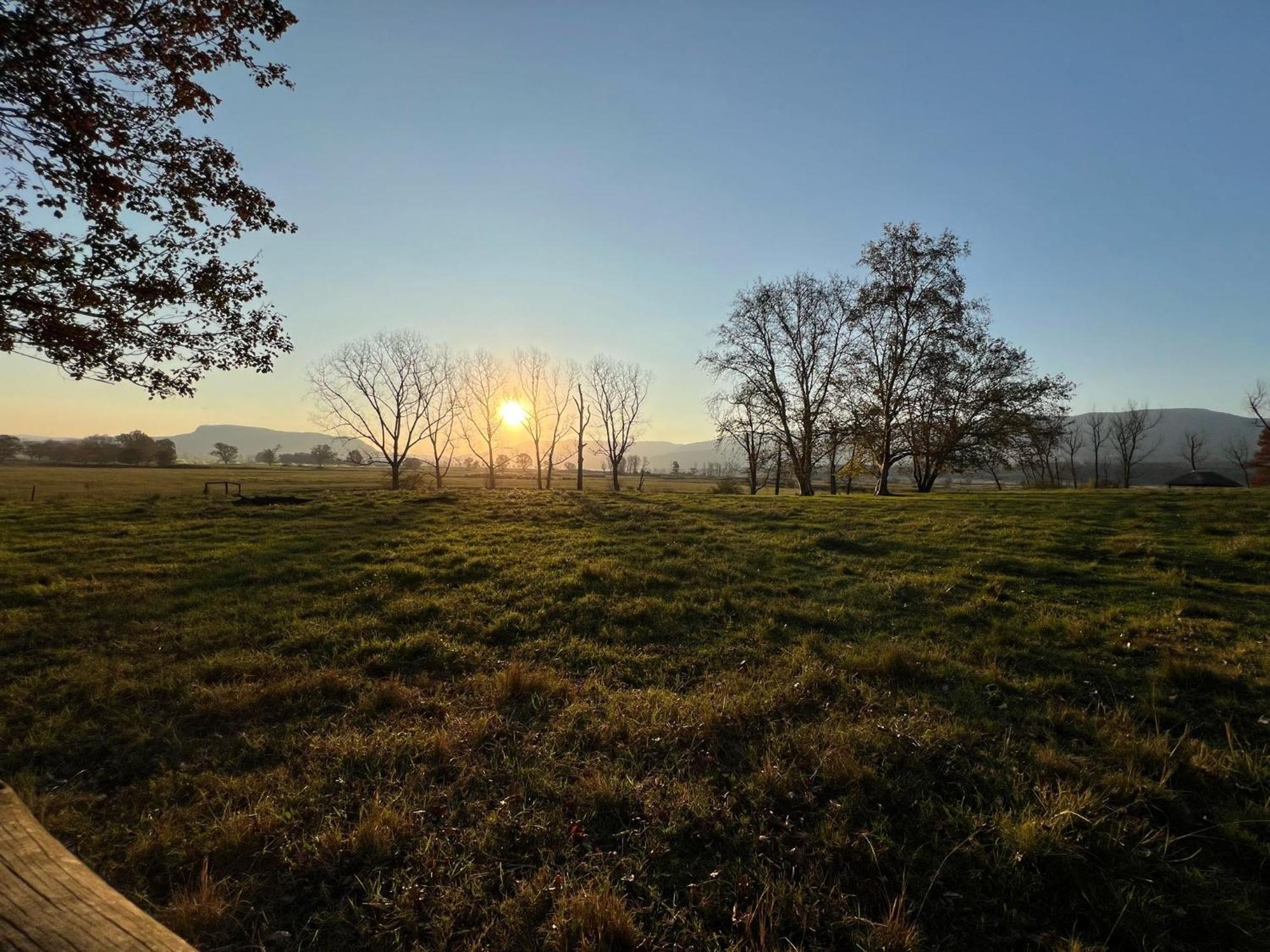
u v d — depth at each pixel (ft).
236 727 18.90
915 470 126.93
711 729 17.67
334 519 64.23
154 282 31.55
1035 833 12.67
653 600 31.53
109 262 30.73
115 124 28.32
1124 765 15.64
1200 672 20.72
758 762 16.19
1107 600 30.76
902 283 112.88
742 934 10.94
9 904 5.25
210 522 61.82
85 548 48.01
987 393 114.32
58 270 29.40
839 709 19.36
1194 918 11.18
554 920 11.01
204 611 30.83
